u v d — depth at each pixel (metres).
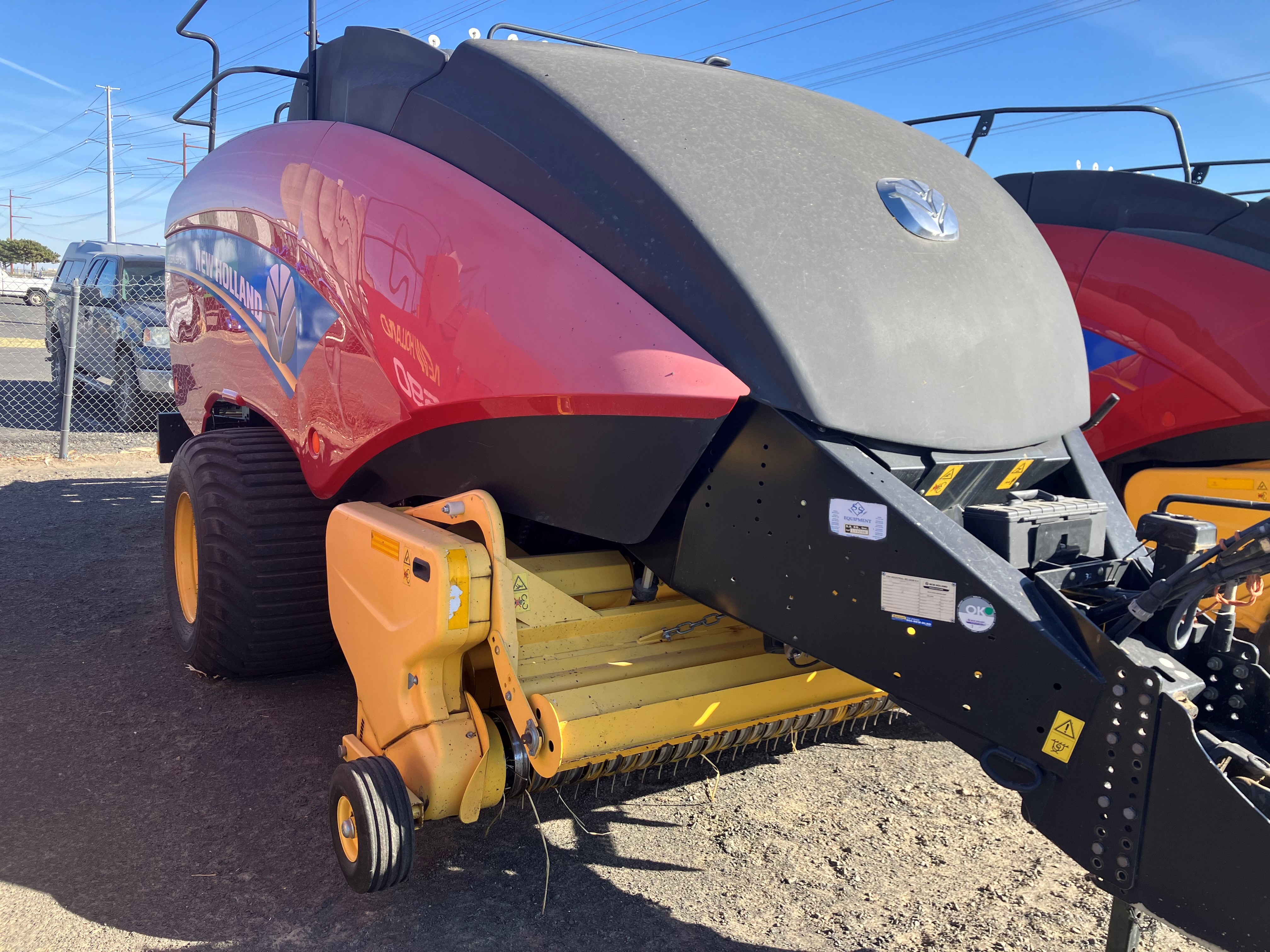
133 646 4.51
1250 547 1.66
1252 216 4.11
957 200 2.54
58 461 9.77
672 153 2.22
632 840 2.88
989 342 2.27
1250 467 3.82
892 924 2.48
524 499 2.44
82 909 2.45
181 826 2.88
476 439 2.49
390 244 2.71
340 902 2.52
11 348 20.58
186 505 4.09
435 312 2.52
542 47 2.76
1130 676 1.66
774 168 2.28
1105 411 2.59
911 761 3.47
